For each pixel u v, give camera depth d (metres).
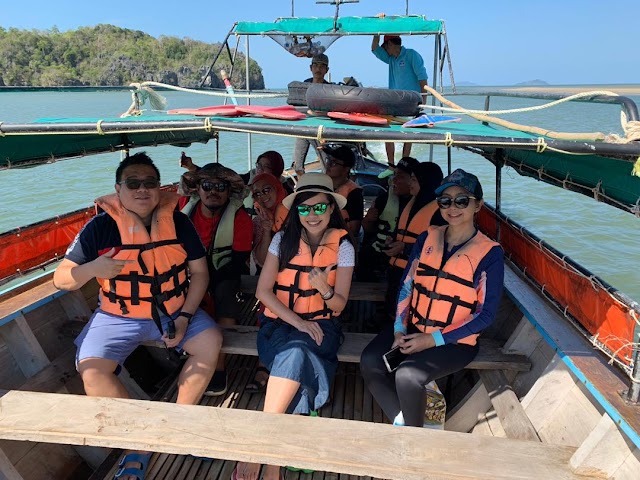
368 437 1.90
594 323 2.18
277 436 1.90
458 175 2.36
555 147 1.82
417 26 4.92
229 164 13.84
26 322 2.75
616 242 8.61
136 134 3.82
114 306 2.52
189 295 2.64
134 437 1.90
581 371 2.09
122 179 2.38
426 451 1.84
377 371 2.47
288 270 2.54
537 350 2.66
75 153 3.24
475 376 2.96
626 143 1.74
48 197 10.89
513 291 3.01
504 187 12.22
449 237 2.49
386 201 3.82
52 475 2.46
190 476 2.38
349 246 2.60
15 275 3.00
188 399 2.53
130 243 2.46
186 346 2.57
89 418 2.01
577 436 2.18
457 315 2.40
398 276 3.28
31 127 2.10
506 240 3.57
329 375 2.42
